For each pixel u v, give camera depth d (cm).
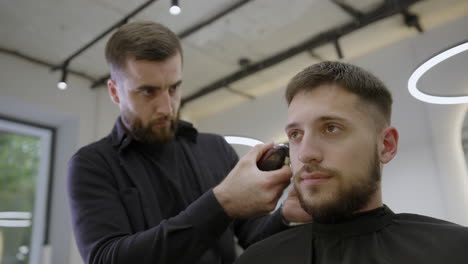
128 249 72
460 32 279
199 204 73
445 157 270
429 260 67
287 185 75
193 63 351
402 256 70
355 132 71
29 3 262
